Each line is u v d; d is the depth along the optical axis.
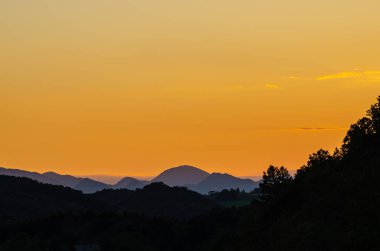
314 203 107.12
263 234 124.00
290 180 144.38
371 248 77.75
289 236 98.75
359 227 81.62
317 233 89.00
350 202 92.06
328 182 112.38
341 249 81.19
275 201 134.38
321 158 132.88
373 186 93.12
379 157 107.38
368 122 124.25
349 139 125.06
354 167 111.19
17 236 187.75
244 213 186.62
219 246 162.38
